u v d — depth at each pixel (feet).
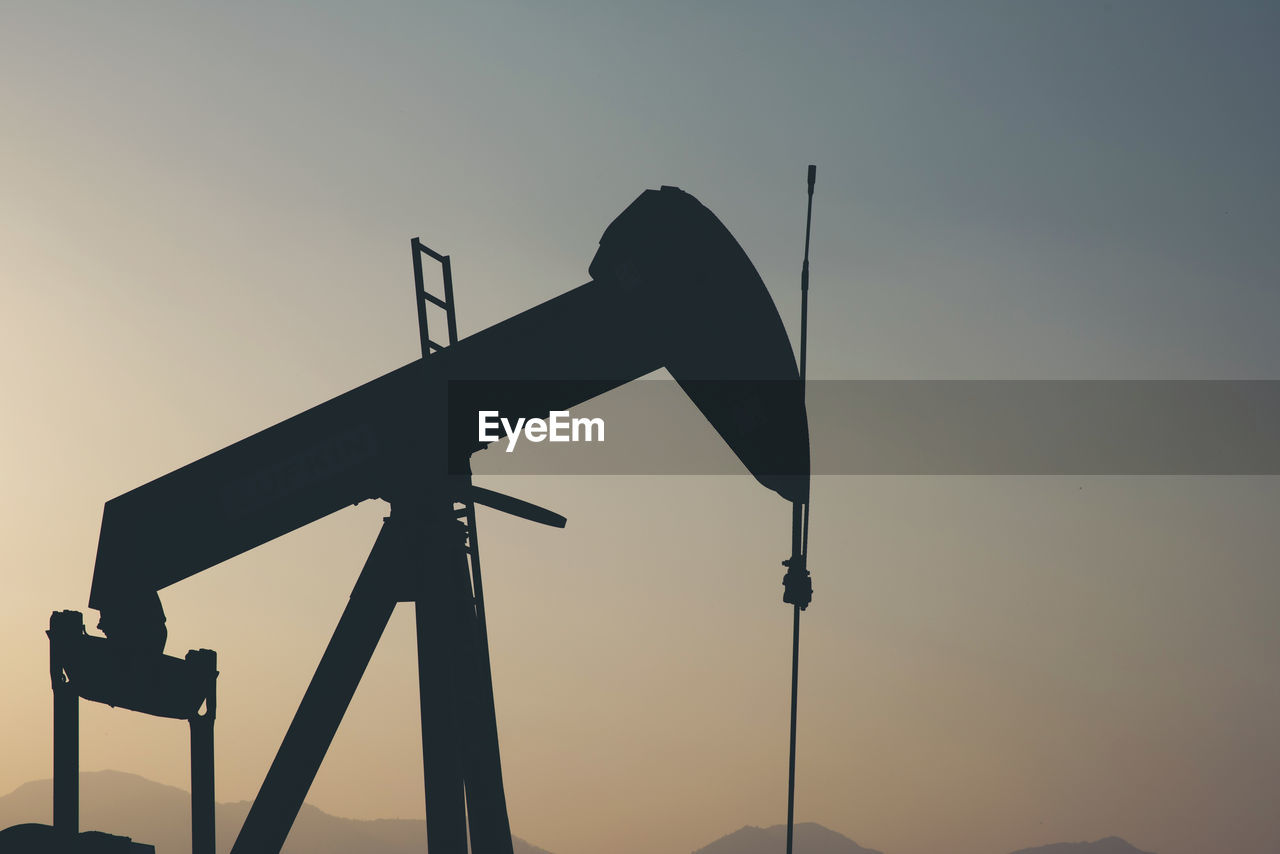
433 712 50.75
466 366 51.62
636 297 51.31
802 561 51.90
